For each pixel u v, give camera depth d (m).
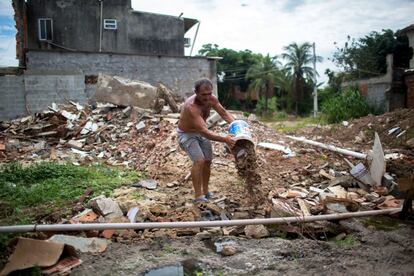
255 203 4.49
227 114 4.73
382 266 3.15
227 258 3.36
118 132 9.86
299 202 4.66
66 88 15.45
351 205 4.46
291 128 17.28
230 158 7.07
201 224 3.74
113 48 23.14
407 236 3.69
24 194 5.05
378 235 3.72
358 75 28.94
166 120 9.66
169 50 24.33
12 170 6.27
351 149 9.27
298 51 41.94
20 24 19.25
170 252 3.47
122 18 23.11
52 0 21.98
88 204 4.52
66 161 7.79
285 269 3.15
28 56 16.44
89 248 3.44
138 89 11.50
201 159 4.57
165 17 24.03
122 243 3.66
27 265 2.92
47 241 3.19
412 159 7.20
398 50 27.94
